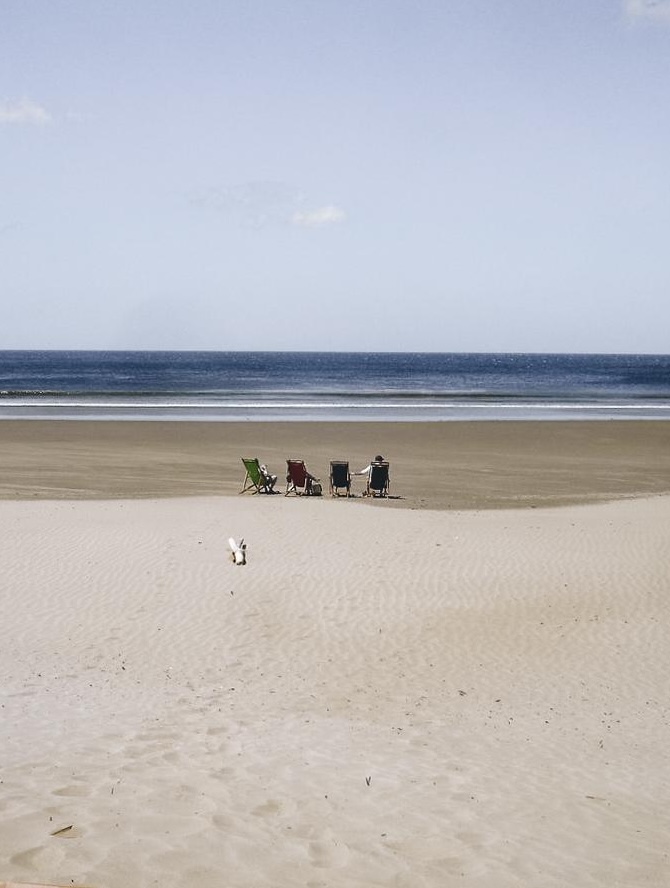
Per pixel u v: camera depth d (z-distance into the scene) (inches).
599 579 593.3
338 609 528.7
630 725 366.6
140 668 426.3
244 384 3754.9
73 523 719.7
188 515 761.0
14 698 364.5
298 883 193.0
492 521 768.9
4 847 199.5
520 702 394.3
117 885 183.3
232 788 259.1
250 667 434.6
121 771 268.8
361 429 1636.3
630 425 1756.9
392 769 294.0
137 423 1685.5
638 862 224.8
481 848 225.5
